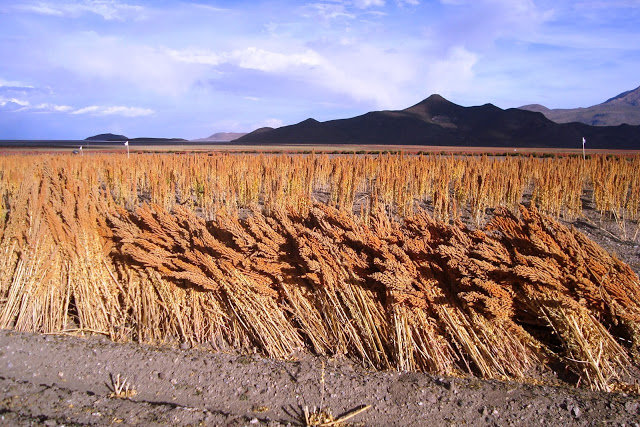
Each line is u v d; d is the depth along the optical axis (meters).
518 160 17.30
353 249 4.76
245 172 13.98
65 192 5.48
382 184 12.20
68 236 5.27
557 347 4.14
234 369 4.12
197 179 12.96
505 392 3.61
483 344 4.06
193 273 4.69
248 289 4.66
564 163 16.45
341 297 4.57
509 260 4.23
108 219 5.69
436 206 9.99
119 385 3.94
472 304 4.10
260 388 3.81
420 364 4.18
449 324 4.14
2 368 4.20
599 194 11.44
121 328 5.02
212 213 11.45
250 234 5.21
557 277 4.06
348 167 13.77
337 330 4.50
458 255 4.19
